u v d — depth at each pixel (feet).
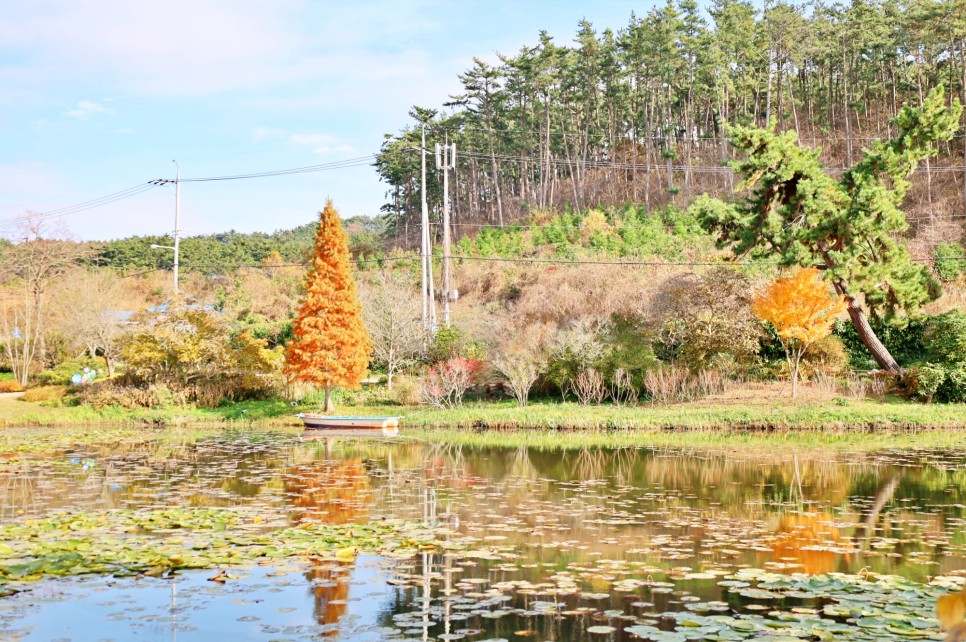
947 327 89.51
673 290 100.78
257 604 21.86
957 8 170.81
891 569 25.57
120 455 62.59
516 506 37.93
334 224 97.81
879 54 218.38
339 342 97.60
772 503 38.75
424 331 114.21
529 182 267.39
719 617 20.15
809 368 96.89
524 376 96.07
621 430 82.58
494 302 131.03
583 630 19.52
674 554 27.76
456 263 163.73
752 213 93.71
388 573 25.16
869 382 91.81
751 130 89.92
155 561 26.17
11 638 19.01
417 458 59.52
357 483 45.98
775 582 23.67
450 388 98.58
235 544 28.96
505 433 82.28
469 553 27.84
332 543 29.25
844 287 92.02
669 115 243.81
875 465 52.60
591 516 35.22
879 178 93.71
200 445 71.26
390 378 112.68
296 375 99.55
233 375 107.76
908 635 18.31
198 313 107.65
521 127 245.45
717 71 210.38
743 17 217.56
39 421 100.48
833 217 86.74
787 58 217.36
